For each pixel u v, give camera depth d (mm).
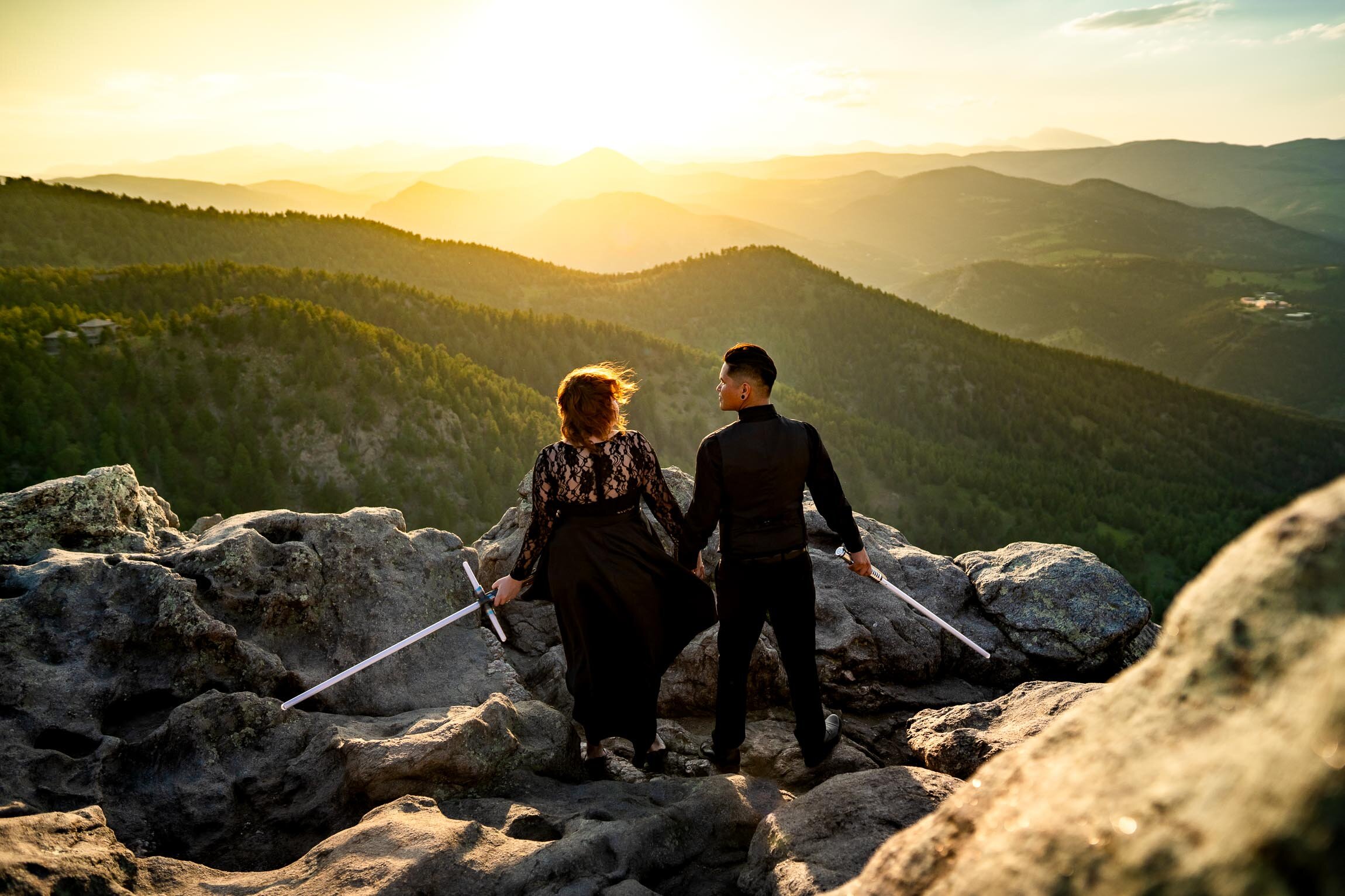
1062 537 119938
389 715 4516
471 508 101188
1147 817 1204
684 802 3605
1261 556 1366
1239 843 1041
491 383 120312
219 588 4457
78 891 2662
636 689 4141
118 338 106188
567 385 3891
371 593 4969
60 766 3494
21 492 4723
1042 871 1300
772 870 3078
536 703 4500
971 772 4082
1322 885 927
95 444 91062
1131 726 1435
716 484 3898
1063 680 5691
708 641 5289
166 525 5656
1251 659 1269
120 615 4078
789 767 4660
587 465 3889
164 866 3016
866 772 3596
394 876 2832
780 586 3965
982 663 5730
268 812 3697
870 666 5590
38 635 3945
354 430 105750
